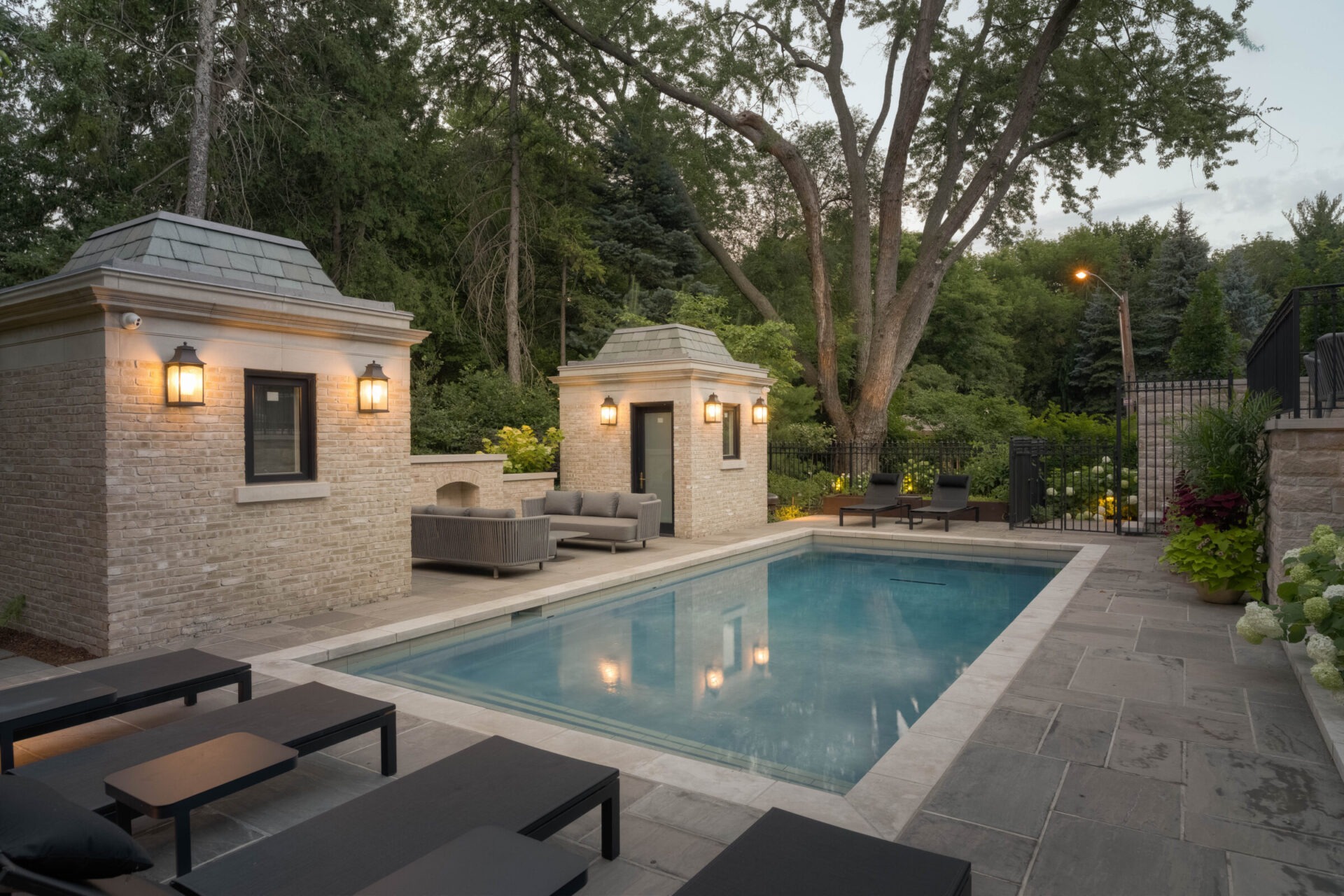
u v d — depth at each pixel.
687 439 14.48
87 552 6.69
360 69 19.41
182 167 17.77
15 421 7.42
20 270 15.53
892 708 5.79
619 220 24.72
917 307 23.55
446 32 22.48
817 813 3.74
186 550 7.04
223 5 17.39
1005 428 26.09
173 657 5.16
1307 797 3.85
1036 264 55.16
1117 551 12.44
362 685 5.86
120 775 3.26
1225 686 5.62
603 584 10.01
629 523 12.66
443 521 10.77
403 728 4.93
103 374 6.50
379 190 20.80
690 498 14.47
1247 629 5.55
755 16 24.39
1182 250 39.97
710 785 4.09
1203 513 8.45
